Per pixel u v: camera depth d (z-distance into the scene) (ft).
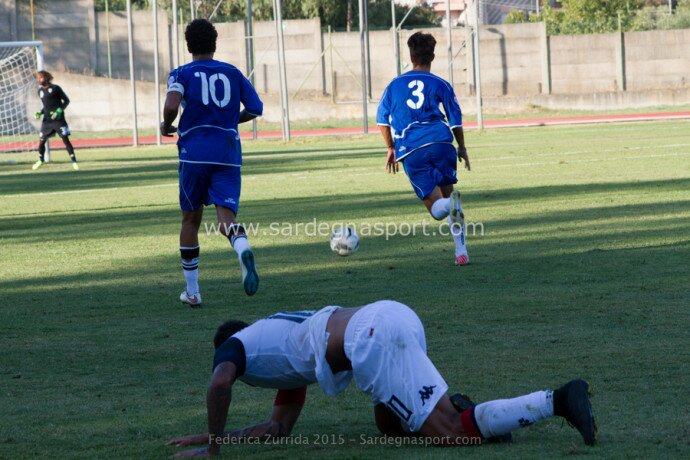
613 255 94.79
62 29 477.77
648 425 42.91
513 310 71.20
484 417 40.09
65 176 233.76
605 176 176.55
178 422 46.83
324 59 484.33
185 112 75.97
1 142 396.78
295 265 96.58
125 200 172.55
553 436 42.09
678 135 282.77
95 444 43.32
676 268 86.07
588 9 581.53
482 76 490.49
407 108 93.66
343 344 40.73
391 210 141.38
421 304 74.54
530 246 103.24
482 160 225.35
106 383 54.85
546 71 486.79
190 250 76.95
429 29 489.26
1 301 82.33
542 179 176.24
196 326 69.97
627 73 485.15
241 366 41.86
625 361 55.26
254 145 333.83
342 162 243.19
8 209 163.94
